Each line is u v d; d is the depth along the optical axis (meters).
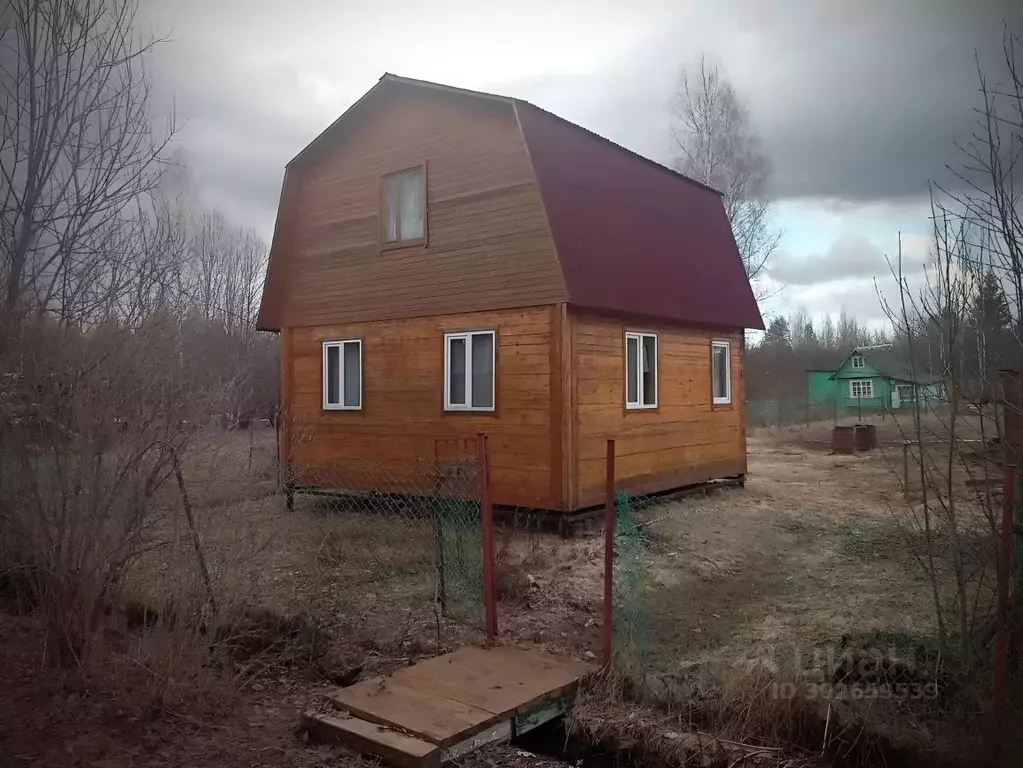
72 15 6.35
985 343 4.92
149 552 6.66
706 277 15.42
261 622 6.57
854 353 54.84
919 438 5.38
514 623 7.09
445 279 12.81
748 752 4.81
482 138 12.43
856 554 9.90
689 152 33.38
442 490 9.60
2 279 5.77
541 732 5.54
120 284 6.23
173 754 4.70
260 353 23.92
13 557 5.60
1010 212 4.82
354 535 10.40
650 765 5.02
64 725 4.78
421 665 5.97
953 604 5.58
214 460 6.05
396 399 13.43
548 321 11.48
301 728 5.16
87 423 5.04
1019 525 5.07
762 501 14.31
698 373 14.95
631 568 7.79
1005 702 4.57
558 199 11.97
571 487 11.27
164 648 5.41
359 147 14.23
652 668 5.92
